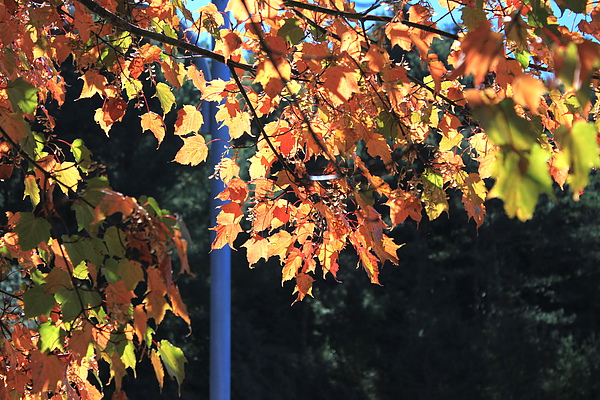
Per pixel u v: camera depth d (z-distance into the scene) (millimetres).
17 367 2982
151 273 2002
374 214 3033
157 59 3650
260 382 19266
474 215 3252
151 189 18828
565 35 2668
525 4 2062
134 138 18766
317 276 21078
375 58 2652
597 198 23094
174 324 18469
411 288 22125
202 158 3557
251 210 3352
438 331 20703
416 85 3248
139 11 3582
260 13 2910
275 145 3400
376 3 2932
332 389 20172
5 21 3018
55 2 3135
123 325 2322
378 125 3121
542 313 22094
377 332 21047
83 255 2189
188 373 18172
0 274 2988
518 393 19812
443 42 15000
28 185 3168
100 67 3533
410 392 20266
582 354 21609
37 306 2273
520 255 24453
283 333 21016
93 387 3221
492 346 20281
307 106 3145
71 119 17719
